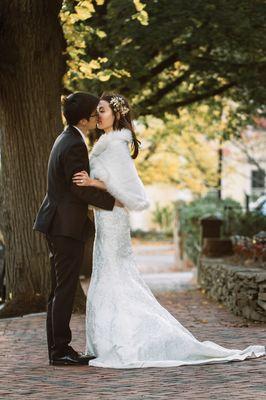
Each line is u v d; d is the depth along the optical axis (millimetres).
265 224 20328
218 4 17125
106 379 7688
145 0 17125
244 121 23562
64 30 15047
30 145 14000
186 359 8430
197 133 29203
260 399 6688
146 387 7266
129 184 8641
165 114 21781
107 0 18312
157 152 31672
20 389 7359
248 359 8539
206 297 16688
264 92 19906
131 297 8633
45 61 13672
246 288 12531
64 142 8453
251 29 17734
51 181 8531
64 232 8391
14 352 9562
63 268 8492
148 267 31031
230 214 21391
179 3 17094
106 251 8695
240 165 38438
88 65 15016
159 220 49969
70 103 8562
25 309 13828
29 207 14133
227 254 19234
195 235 24922
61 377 7859
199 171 33125
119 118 8750
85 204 8523
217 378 7586
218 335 10688
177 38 18812
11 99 13797
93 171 8672
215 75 20906
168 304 15148
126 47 17750
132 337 8445
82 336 10867
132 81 18156
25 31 13250
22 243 14164
